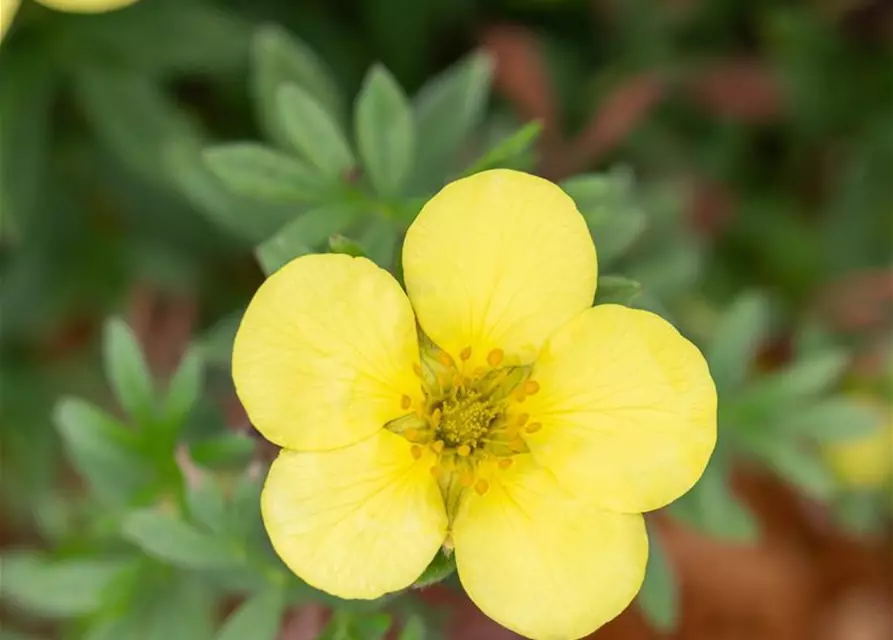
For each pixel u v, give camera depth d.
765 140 0.25
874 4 0.24
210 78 0.23
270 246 0.17
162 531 0.18
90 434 0.19
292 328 0.17
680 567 0.29
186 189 0.20
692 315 0.23
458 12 0.24
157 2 0.21
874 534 0.29
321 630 0.18
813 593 0.30
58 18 0.21
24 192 0.21
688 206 0.24
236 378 0.17
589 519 0.17
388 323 0.17
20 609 0.24
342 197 0.18
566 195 0.17
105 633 0.19
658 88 0.24
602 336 0.17
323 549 0.17
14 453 0.23
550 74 0.24
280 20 0.23
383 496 0.17
